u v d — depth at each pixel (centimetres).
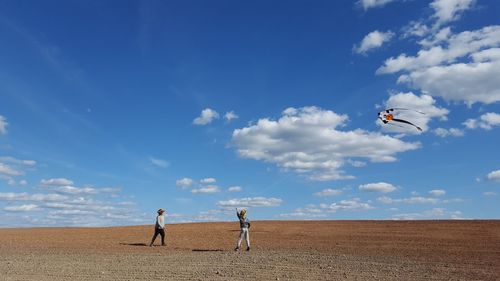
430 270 1695
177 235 3105
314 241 2667
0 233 3388
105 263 1869
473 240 2609
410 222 3544
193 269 1714
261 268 1731
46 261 1928
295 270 1689
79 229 3719
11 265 1817
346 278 1545
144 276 1580
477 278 1545
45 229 3731
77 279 1529
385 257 2028
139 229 3653
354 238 2766
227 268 1733
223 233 3167
